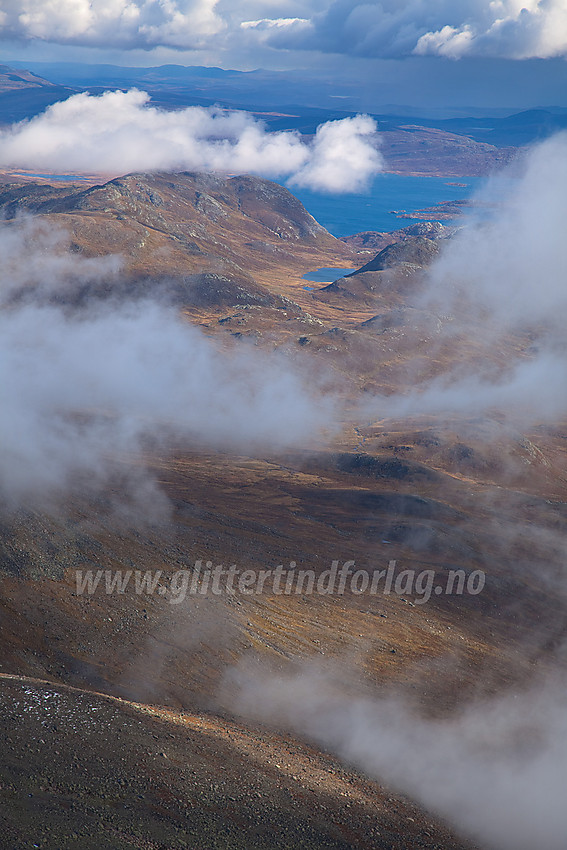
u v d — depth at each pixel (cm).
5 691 4325
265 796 4106
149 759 4031
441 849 4319
